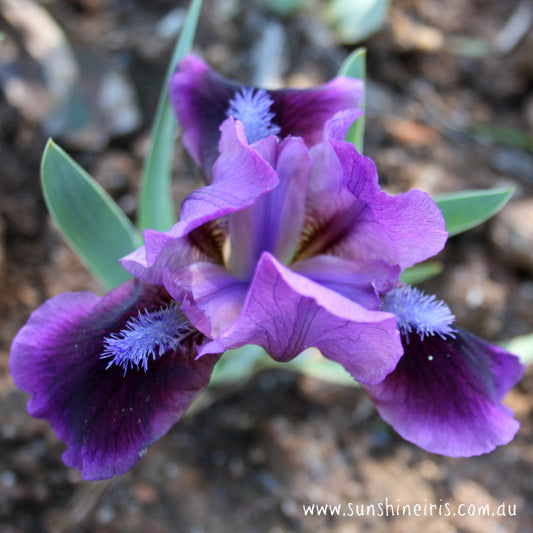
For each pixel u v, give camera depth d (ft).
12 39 0.71
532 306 0.74
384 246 0.45
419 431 0.45
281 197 0.46
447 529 0.63
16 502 0.59
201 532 0.60
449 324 0.48
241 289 0.47
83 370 0.43
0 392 0.62
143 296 0.44
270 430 0.66
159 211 0.55
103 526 0.60
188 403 0.43
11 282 0.67
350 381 0.59
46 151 0.47
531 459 0.67
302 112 0.50
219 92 0.52
